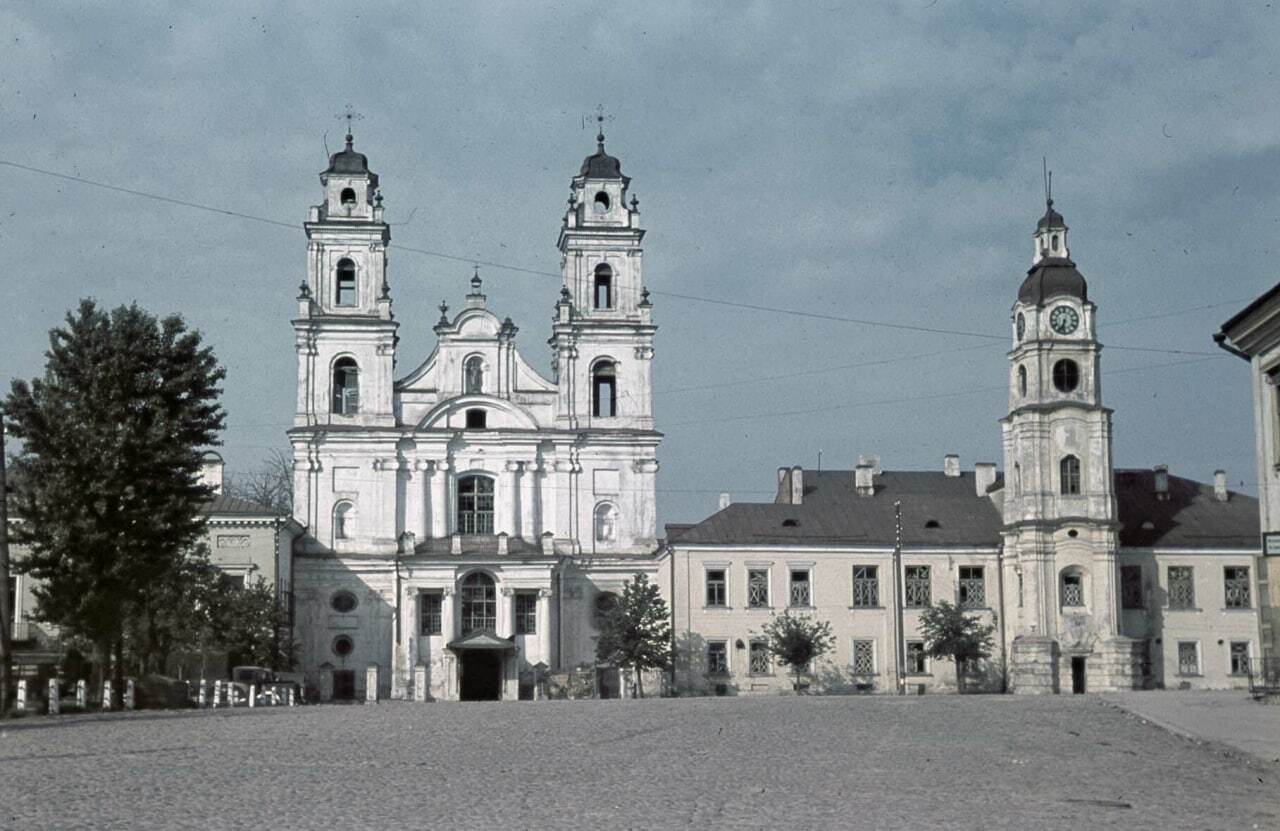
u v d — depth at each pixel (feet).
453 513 310.86
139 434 171.83
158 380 176.04
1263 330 118.52
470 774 71.56
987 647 308.19
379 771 72.84
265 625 250.78
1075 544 300.61
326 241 313.12
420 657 300.61
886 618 307.78
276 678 245.65
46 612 173.27
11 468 171.83
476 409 312.71
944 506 322.34
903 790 65.67
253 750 86.74
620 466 314.55
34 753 84.28
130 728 112.27
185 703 180.86
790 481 335.26
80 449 169.68
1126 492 321.93
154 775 70.23
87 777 68.95
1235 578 309.22
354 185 314.76
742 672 302.45
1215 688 304.71
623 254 320.50
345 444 307.78
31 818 53.31
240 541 279.49
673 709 152.46
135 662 196.03
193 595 231.09
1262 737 98.32
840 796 62.80
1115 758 84.74
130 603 179.32
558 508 311.47
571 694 289.12
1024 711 141.08
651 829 51.44
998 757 84.84
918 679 307.37
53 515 170.19
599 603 309.63
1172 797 63.98
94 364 172.96
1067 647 298.15
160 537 174.29
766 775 72.18
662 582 309.42
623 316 318.65
